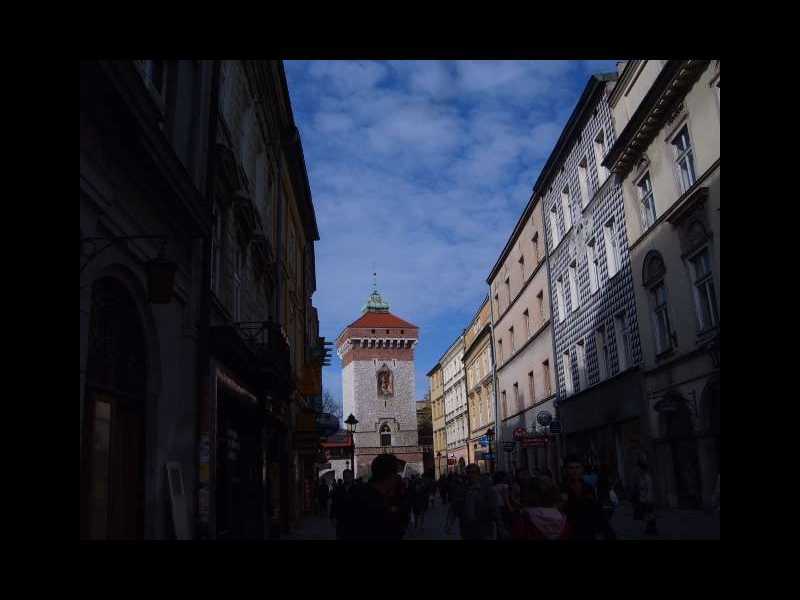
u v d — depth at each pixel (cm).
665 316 2072
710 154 1711
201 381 1098
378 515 639
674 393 1945
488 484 935
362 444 8356
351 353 8788
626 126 2152
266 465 1794
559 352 3125
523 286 3722
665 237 1992
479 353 5197
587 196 2753
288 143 2434
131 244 823
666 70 1850
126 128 743
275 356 1567
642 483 1452
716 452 1755
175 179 898
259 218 1809
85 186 677
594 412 2630
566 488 733
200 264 1128
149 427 903
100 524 763
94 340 782
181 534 938
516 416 3912
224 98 1473
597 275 2638
